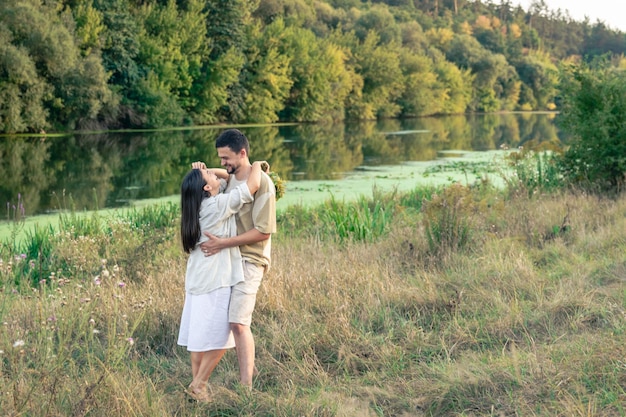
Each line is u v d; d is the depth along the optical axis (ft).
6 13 102.89
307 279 20.22
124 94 130.31
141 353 16.15
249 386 13.41
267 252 13.93
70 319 15.75
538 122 210.18
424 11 455.22
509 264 21.61
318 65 181.68
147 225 33.06
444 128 162.91
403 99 231.91
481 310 18.03
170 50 141.69
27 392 11.96
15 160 75.72
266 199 13.48
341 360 15.35
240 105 165.37
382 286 19.52
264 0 210.59
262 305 18.17
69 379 12.93
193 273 13.37
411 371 14.48
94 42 123.34
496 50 347.15
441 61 259.80
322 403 12.79
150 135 117.60
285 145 103.60
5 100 103.55
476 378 13.23
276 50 170.50
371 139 119.75
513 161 42.29
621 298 17.56
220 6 161.48
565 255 23.39
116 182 59.72
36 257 26.76
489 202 35.47
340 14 260.83
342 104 197.57
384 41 246.27
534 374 13.16
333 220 32.32
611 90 38.09
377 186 53.98
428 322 17.66
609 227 26.48
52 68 109.70
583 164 38.93
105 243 27.89
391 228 30.55
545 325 16.42
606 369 13.06
